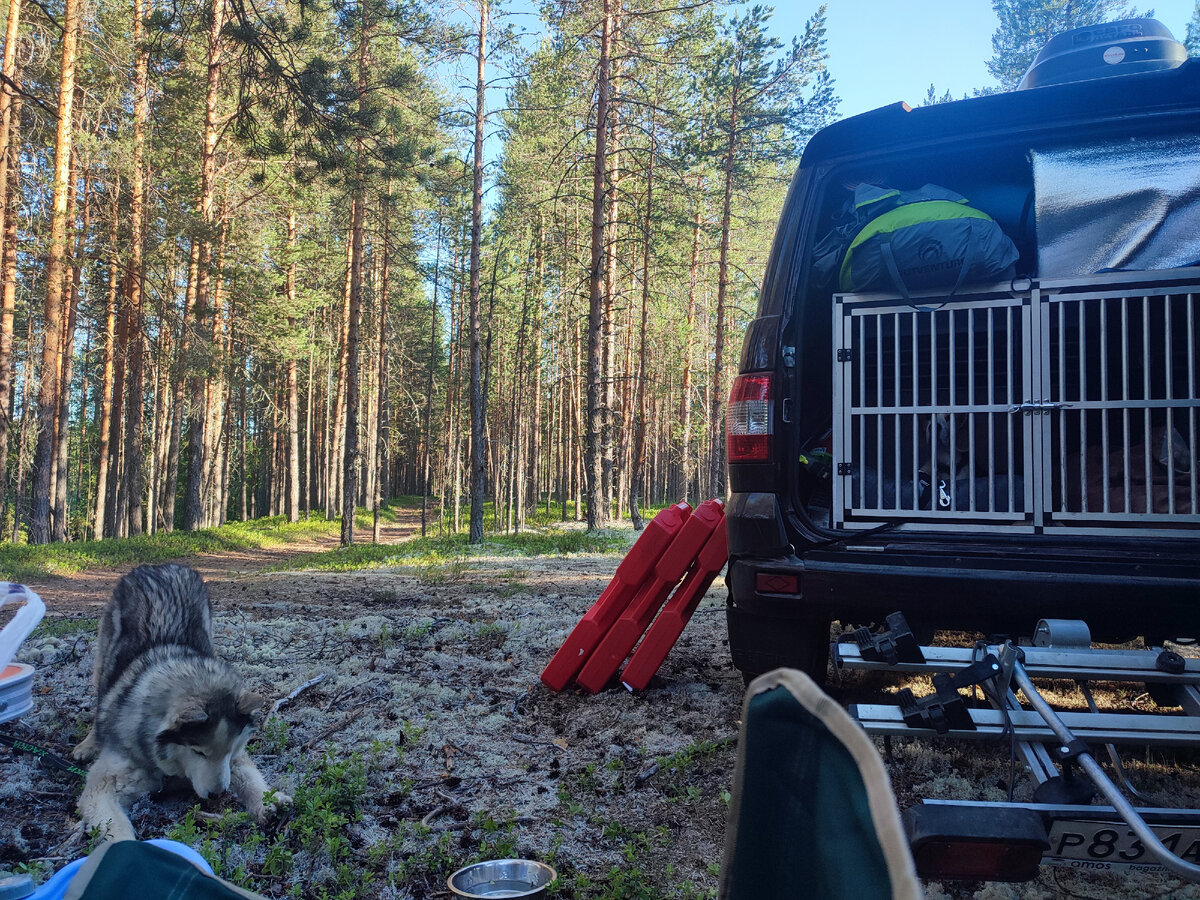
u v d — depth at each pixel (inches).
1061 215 133.8
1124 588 119.0
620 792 142.4
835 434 144.6
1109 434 138.1
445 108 1032.2
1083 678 107.0
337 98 427.2
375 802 140.7
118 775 135.2
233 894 30.4
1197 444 125.3
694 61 979.3
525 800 141.3
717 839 125.9
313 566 684.1
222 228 1000.2
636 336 1593.3
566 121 1231.5
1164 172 130.2
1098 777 83.8
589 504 947.3
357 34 854.5
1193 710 104.9
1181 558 119.0
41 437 890.1
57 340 893.8
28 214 932.0
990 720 103.4
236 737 135.8
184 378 1083.9
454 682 208.2
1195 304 129.8
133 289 1057.5
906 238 134.7
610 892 110.4
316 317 1673.2
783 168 1369.3
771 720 23.7
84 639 263.9
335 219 1306.6
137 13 934.4
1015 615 125.5
